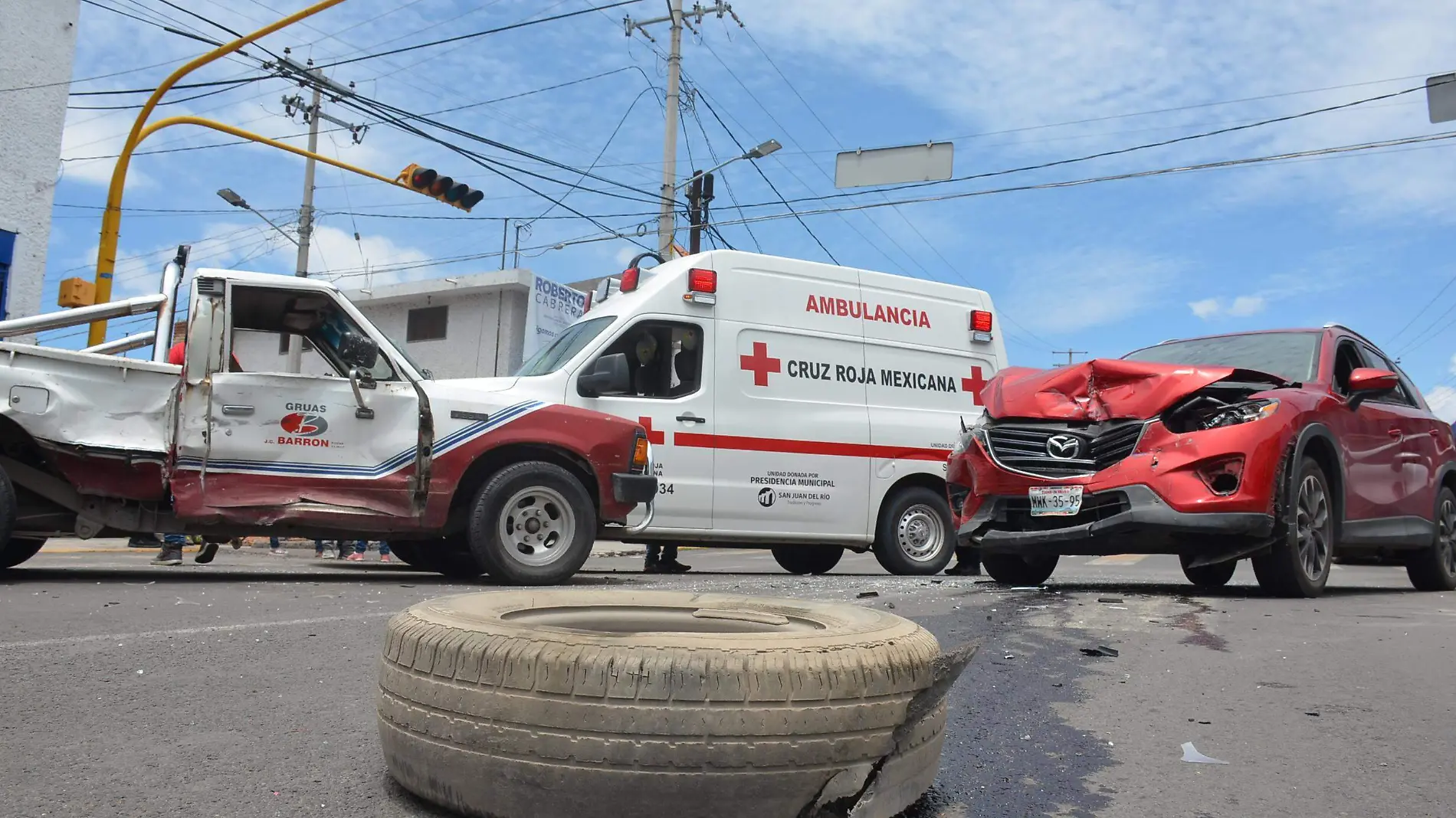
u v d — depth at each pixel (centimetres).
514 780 198
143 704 327
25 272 1388
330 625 479
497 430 684
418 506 664
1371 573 1169
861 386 938
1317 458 672
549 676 196
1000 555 743
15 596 559
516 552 674
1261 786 268
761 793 193
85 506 622
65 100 1432
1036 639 476
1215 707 352
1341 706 355
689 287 866
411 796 239
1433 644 480
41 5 1399
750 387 880
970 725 320
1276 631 509
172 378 627
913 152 1750
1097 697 363
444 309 2736
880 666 206
